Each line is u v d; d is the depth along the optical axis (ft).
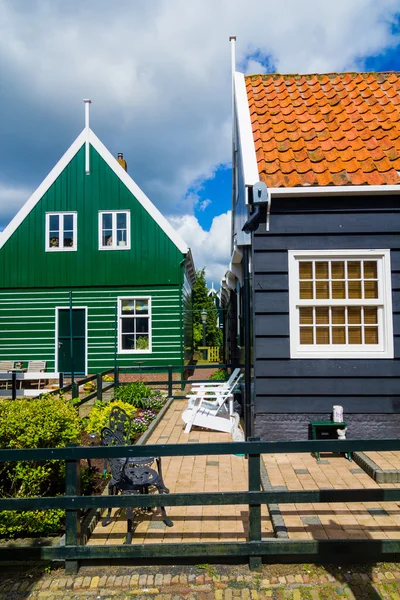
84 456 10.58
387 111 23.48
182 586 10.12
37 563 11.00
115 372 31.42
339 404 18.86
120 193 44.70
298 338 19.25
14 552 10.73
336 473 16.06
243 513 13.26
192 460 18.10
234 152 34.01
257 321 19.21
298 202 19.49
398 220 19.40
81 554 10.61
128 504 10.61
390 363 18.92
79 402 22.30
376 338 19.57
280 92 26.43
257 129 22.79
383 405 18.81
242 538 11.68
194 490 14.78
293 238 19.42
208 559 10.93
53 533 12.06
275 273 19.38
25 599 9.81
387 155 20.29
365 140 21.47
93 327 44.01
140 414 26.30
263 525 12.46
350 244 19.36
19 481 12.95
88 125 45.29
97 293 44.29
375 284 19.70
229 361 43.14
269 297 19.29
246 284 20.18
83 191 44.91
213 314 94.84
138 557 10.63
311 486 14.76
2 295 44.57
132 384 30.63
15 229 44.93
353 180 19.11
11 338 44.34
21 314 44.50
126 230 44.62
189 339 58.49
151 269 44.06
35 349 44.21
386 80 26.84
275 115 24.09
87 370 43.65
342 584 10.11
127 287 44.21
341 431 17.88
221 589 10.00
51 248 44.57
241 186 24.52
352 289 19.74
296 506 13.50
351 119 23.15
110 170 45.01
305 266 19.89
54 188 45.09
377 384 18.86
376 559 10.83
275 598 9.69
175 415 27.09
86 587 10.16
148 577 10.41
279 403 18.94
